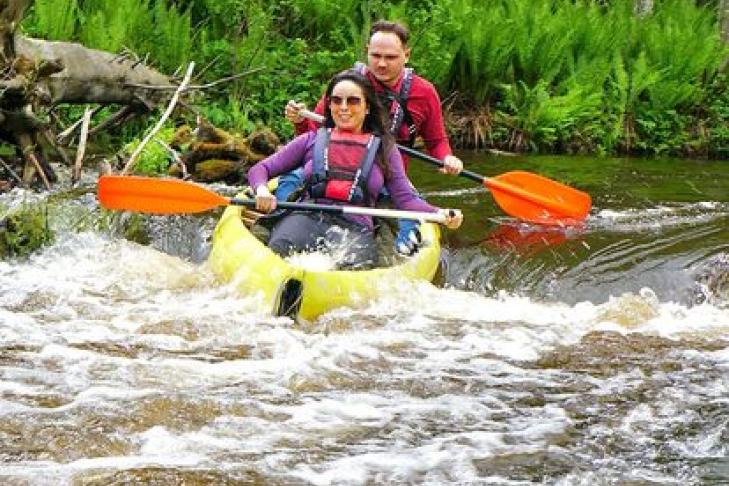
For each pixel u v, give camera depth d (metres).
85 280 14.29
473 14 27.67
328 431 10.10
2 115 17.47
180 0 27.28
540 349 12.51
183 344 12.16
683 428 10.49
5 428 9.77
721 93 29.75
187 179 18.92
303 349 12.12
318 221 14.29
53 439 9.61
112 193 14.51
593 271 14.77
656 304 14.09
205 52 24.86
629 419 10.66
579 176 21.67
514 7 29.41
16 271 14.60
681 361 12.27
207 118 22.59
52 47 19.52
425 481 9.25
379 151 14.56
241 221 14.63
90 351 11.77
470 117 26.66
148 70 21.30
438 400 10.95
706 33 31.14
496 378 11.59
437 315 13.42
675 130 27.89
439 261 15.03
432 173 20.73
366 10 27.34
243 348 12.12
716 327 13.50
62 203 16.62
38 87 17.77
